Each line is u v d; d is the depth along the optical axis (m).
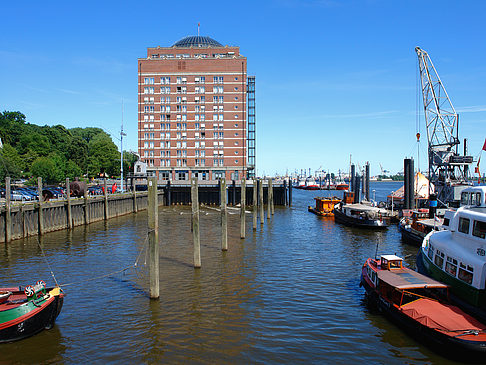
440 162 57.91
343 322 18.78
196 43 119.81
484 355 14.36
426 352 15.84
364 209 53.03
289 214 69.75
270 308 20.53
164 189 88.62
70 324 18.28
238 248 36.47
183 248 36.00
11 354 15.41
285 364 14.83
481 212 19.30
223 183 34.78
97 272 27.30
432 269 22.44
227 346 16.19
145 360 15.03
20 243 36.66
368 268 23.08
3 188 61.78
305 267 29.27
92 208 53.34
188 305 20.83
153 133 103.88
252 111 138.75
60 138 125.06
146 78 103.75
